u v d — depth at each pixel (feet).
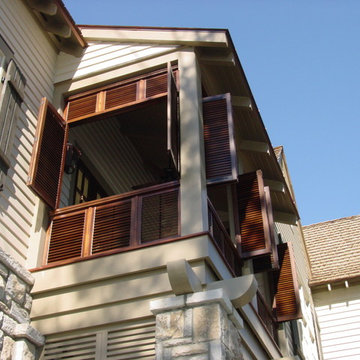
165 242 21.97
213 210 24.03
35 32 28.68
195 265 21.08
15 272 22.07
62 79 29.19
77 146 31.78
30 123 26.35
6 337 20.57
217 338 18.43
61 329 21.70
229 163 24.23
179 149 24.41
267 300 32.73
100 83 28.50
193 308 19.25
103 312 21.54
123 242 23.00
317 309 49.08
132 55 28.58
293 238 49.16
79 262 22.86
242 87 29.71
